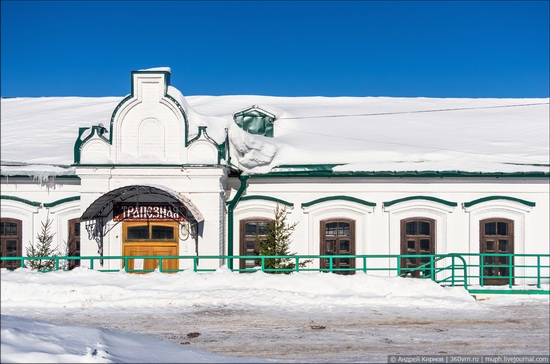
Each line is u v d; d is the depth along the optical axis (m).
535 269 18.39
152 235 17.55
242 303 13.69
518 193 18.44
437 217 18.53
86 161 16.91
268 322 12.30
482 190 18.45
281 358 10.04
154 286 14.41
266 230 18.83
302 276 14.91
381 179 18.58
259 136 20.59
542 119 23.88
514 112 25.58
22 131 24.41
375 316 12.84
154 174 16.98
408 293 14.50
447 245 18.41
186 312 13.02
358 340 11.16
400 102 29.33
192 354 8.09
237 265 18.72
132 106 17.12
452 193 18.48
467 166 18.47
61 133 23.77
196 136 17.06
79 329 8.15
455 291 14.67
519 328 12.10
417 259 18.62
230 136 18.52
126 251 17.45
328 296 14.02
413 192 18.55
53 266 18.61
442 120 24.39
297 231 18.64
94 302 13.45
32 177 18.80
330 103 29.47
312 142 20.58
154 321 12.32
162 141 17.16
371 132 22.30
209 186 17.03
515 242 18.41
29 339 6.90
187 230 17.36
